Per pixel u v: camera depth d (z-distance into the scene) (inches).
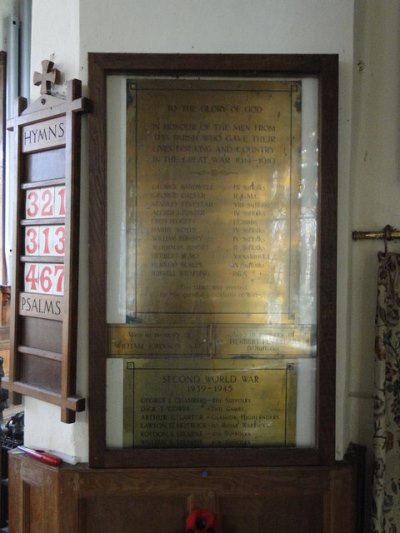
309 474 42.3
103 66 41.7
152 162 42.9
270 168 42.9
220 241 43.2
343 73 42.8
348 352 47.5
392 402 45.7
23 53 115.1
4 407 51.0
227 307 43.4
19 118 46.1
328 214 41.8
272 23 42.6
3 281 121.0
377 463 44.3
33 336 46.1
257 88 42.7
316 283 42.9
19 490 45.4
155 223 43.2
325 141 41.6
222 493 42.4
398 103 48.1
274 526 43.0
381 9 48.4
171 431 43.5
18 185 46.5
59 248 44.2
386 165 48.7
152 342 43.3
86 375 43.4
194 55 41.7
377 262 48.2
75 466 43.0
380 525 44.2
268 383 43.5
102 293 42.3
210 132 42.8
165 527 43.0
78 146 42.4
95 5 42.8
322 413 42.3
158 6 42.7
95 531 42.9
